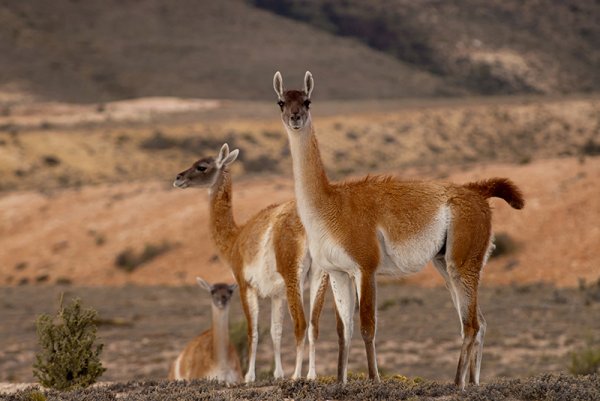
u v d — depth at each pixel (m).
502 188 41.12
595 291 145.38
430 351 103.75
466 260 39.50
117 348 111.69
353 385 38.94
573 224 170.00
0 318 141.75
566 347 102.38
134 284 186.62
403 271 40.12
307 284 57.47
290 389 40.12
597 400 36.88
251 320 53.91
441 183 40.47
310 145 40.16
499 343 106.50
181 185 56.84
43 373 53.22
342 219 39.44
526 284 157.00
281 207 52.66
